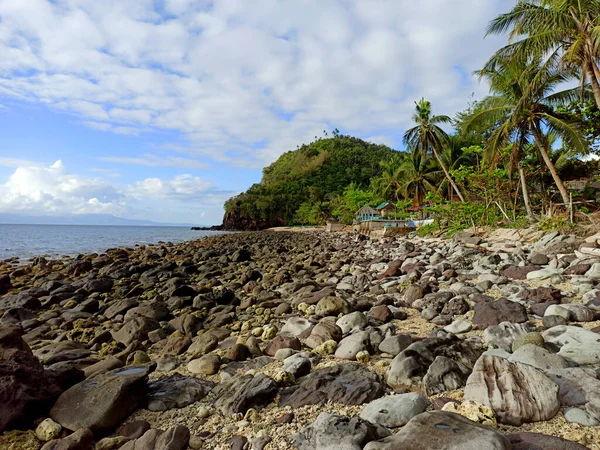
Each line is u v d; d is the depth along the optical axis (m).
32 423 3.42
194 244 35.44
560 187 19.33
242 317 7.91
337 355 4.78
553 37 15.64
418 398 3.19
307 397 3.55
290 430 3.06
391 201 51.84
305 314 7.52
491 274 8.55
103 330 7.20
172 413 3.63
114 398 3.49
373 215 49.47
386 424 2.97
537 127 19.94
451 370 3.65
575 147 18.83
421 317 6.43
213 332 6.66
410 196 42.22
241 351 5.09
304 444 2.79
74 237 60.69
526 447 2.42
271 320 7.43
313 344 5.30
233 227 116.75
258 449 2.85
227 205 122.00
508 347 4.41
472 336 4.98
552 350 4.06
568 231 13.66
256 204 112.44
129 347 5.82
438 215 27.08
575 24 15.43
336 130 160.75
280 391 3.79
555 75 18.55
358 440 2.60
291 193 114.06
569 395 3.01
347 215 61.72
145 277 14.20
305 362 4.30
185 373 4.77
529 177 25.03
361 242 26.75
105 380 3.82
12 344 4.14
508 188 23.61
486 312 5.60
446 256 14.05
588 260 8.47
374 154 132.62
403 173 45.59
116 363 4.75
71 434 3.10
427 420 2.57
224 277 13.98
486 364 3.21
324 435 2.73
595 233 12.27
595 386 3.02
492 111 21.12
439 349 4.13
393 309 6.82
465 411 2.82
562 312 5.20
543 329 4.97
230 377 4.38
